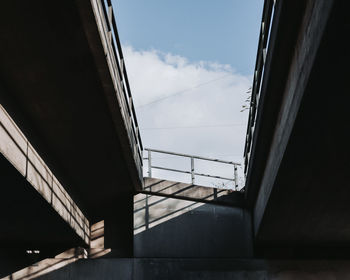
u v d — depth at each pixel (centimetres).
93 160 1417
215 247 1772
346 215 1437
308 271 1753
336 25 605
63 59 916
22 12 787
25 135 1036
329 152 984
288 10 769
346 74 703
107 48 949
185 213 1805
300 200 1316
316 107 804
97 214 1878
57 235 1592
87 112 1127
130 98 1352
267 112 1112
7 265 1644
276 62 913
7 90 943
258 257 1820
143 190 1802
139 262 1712
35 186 1088
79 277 1664
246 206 1827
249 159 1510
